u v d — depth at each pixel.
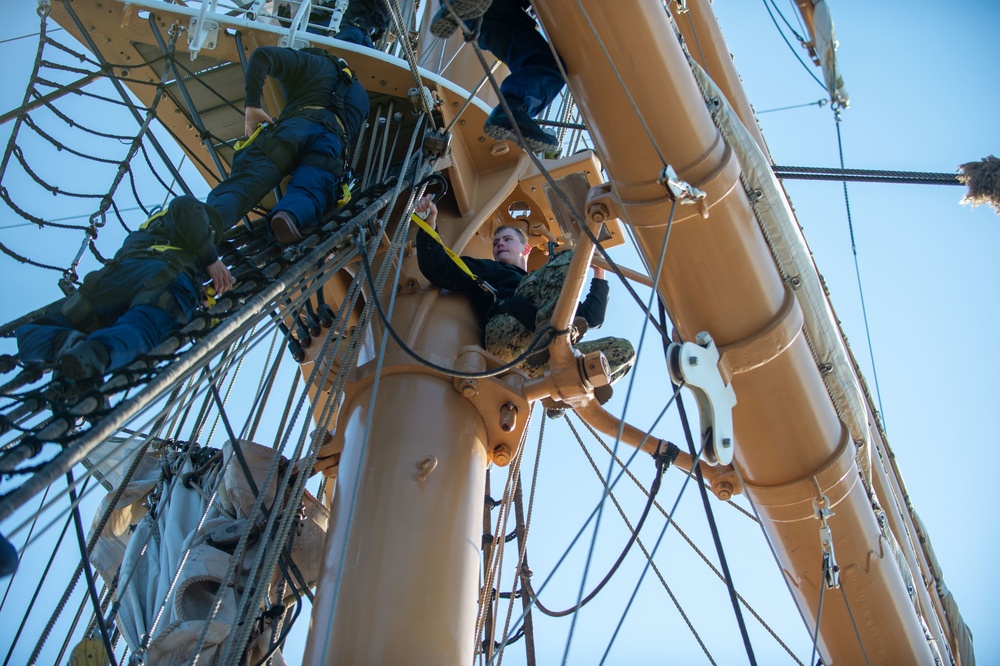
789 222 6.83
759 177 6.66
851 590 8.23
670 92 5.95
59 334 5.27
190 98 8.59
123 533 7.71
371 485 6.50
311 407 5.92
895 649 8.51
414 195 6.96
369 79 8.62
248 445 7.15
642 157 6.12
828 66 9.29
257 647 6.64
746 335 6.85
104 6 8.50
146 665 6.19
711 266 6.55
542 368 7.27
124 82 9.01
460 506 6.56
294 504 5.53
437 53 10.96
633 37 5.77
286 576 6.73
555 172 8.76
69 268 6.80
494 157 8.87
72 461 3.95
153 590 6.91
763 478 7.62
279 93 8.88
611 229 8.68
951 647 9.92
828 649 8.77
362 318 6.39
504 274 7.77
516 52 6.07
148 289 5.36
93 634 7.04
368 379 7.07
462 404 7.01
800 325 6.94
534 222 9.12
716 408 5.92
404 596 6.04
